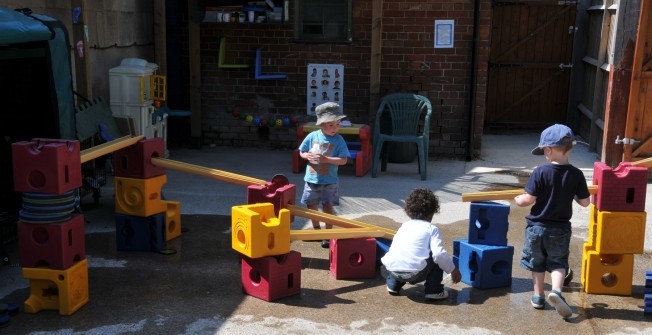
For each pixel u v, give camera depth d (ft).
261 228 15.72
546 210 15.42
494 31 42.50
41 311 15.52
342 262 17.87
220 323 15.03
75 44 26.37
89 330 14.58
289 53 34.50
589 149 36.27
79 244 15.61
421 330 14.84
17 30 18.24
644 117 29.12
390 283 16.74
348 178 29.73
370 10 33.35
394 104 30.55
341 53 34.06
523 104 43.27
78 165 15.35
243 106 35.63
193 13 34.24
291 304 16.19
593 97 37.68
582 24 41.32
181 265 18.69
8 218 18.70
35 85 20.65
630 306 16.37
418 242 16.19
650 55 28.55
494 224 17.37
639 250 16.70
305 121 35.19
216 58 35.24
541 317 15.62
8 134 20.88
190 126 35.81
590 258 16.99
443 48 33.14
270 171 30.76
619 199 16.48
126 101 29.63
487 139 40.22
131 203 19.42
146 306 15.90
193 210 24.17
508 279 17.49
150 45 35.53
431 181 29.35
